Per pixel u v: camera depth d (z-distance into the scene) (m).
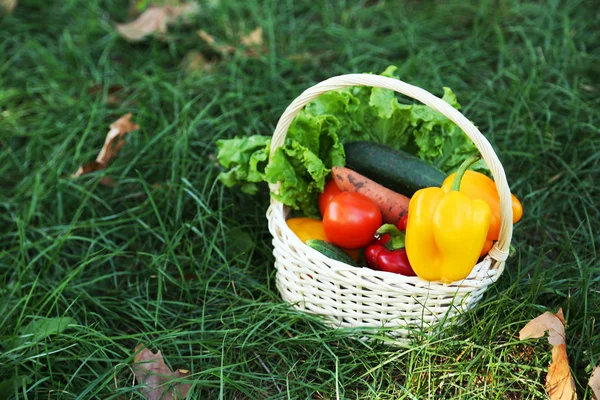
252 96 3.04
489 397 1.92
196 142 2.79
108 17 3.67
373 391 1.91
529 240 2.49
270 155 2.11
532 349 2.05
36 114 3.08
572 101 2.87
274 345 2.11
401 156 2.21
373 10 3.61
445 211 1.81
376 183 2.15
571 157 2.75
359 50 3.33
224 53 3.34
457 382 1.99
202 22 3.57
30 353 2.03
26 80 3.26
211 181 2.65
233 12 3.64
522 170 2.73
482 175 2.06
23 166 2.81
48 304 2.25
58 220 2.60
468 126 1.81
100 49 3.45
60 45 3.42
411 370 1.95
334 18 3.60
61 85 3.19
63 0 3.70
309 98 1.94
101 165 2.73
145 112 2.93
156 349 2.09
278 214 2.13
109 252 2.51
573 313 2.12
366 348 2.05
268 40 3.43
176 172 2.68
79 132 2.93
